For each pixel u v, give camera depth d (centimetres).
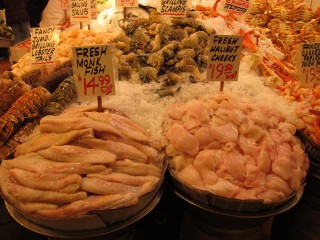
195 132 176
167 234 229
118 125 166
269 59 279
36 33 243
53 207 136
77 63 166
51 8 536
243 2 321
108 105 194
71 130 155
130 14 341
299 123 206
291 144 188
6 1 572
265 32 337
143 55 238
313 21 353
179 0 276
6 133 183
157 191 160
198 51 249
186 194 171
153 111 202
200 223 184
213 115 184
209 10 322
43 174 140
